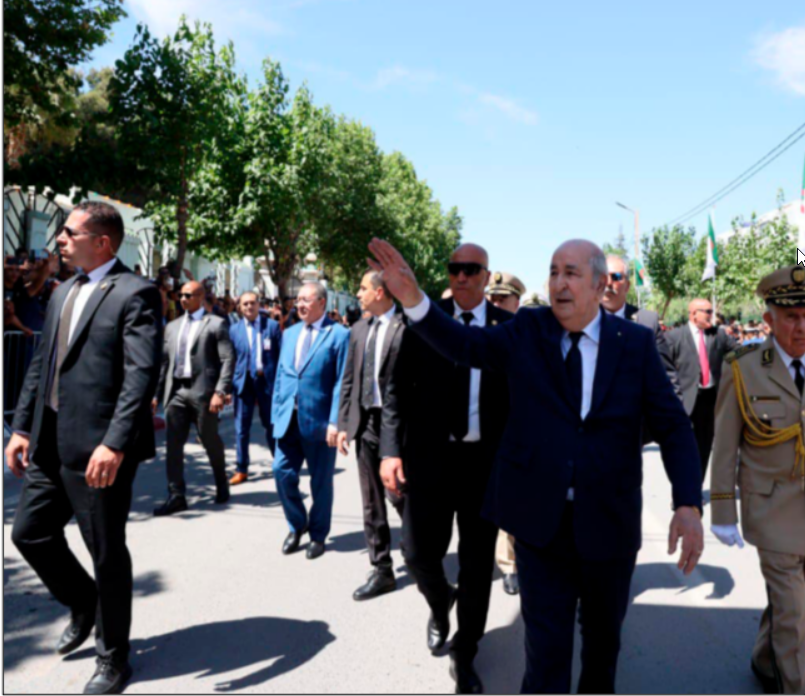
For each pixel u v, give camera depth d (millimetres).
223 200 19203
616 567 2424
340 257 32719
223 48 16672
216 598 4117
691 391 6387
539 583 2459
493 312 3539
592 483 2383
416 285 2531
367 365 4371
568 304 2453
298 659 3373
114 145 11836
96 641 3092
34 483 3152
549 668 2395
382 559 4262
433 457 3242
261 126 19672
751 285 26094
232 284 28562
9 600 3977
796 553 2867
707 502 6949
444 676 3238
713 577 4664
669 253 39250
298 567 4684
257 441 9844
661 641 3691
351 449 9234
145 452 3150
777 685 2900
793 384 2934
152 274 20344
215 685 3111
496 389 3162
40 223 14539
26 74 11023
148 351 3035
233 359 6211
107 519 3021
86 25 11219
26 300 8977
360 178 31281
